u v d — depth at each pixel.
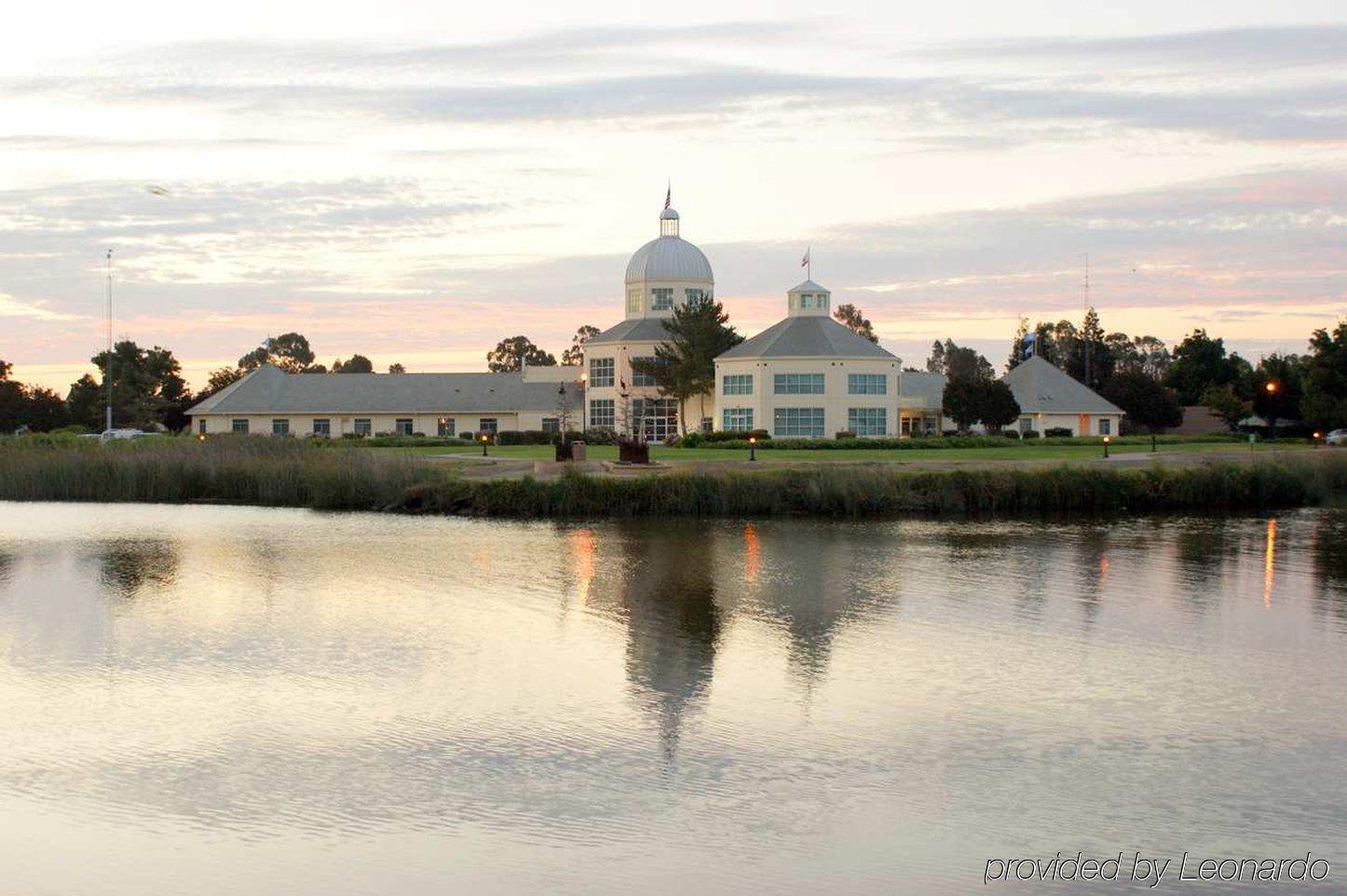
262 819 21.73
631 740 25.78
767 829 21.47
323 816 21.88
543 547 50.81
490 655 32.69
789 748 25.38
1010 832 21.44
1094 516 61.81
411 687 29.66
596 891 19.19
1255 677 30.77
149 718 27.25
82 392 152.00
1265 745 25.75
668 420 122.00
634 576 44.00
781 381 106.69
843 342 108.25
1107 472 65.50
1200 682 30.36
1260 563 46.94
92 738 25.92
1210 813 22.30
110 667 31.50
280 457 73.25
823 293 112.94
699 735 26.14
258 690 29.39
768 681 30.27
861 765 24.44
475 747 25.36
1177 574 44.44
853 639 34.44
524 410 125.81
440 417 124.75
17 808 22.19
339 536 54.03
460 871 19.80
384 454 73.12
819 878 19.69
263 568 45.66
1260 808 22.56
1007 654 32.84
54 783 23.38
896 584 42.34
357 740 25.75
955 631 35.34
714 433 99.88
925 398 128.38
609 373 123.75
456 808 22.20
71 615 37.62
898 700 28.66
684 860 20.25
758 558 47.81
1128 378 137.88
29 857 20.25
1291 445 101.62
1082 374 159.75
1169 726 26.97
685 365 115.38
